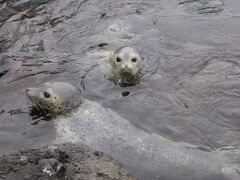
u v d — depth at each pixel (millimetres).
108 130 2861
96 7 4266
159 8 4219
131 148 2707
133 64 3293
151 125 2898
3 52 3635
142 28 3916
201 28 3879
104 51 3645
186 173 2521
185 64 3439
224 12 4105
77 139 2814
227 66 3381
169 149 2672
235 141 2752
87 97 3170
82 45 3730
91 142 2783
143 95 3162
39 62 3521
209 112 2980
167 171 2545
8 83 3293
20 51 3658
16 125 2943
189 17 4051
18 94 3203
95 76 3369
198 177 2496
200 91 3154
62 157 2455
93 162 2455
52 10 4219
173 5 4258
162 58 3523
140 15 4098
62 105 3072
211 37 3758
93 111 3035
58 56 3598
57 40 3801
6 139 2822
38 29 3943
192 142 2748
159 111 3008
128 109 3037
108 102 3113
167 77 3312
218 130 2840
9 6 4254
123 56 3314
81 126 2926
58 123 2969
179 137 2791
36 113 3057
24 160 2414
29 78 3342
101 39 3801
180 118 2941
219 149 2684
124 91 3211
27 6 4266
